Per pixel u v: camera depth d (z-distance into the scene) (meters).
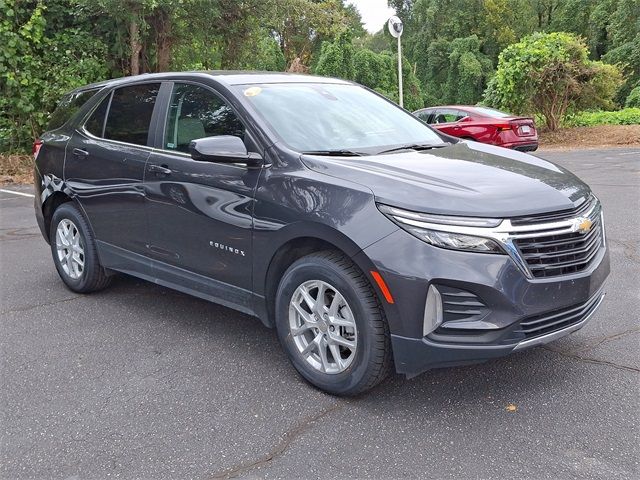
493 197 3.16
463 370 3.76
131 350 4.18
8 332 4.55
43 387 3.66
